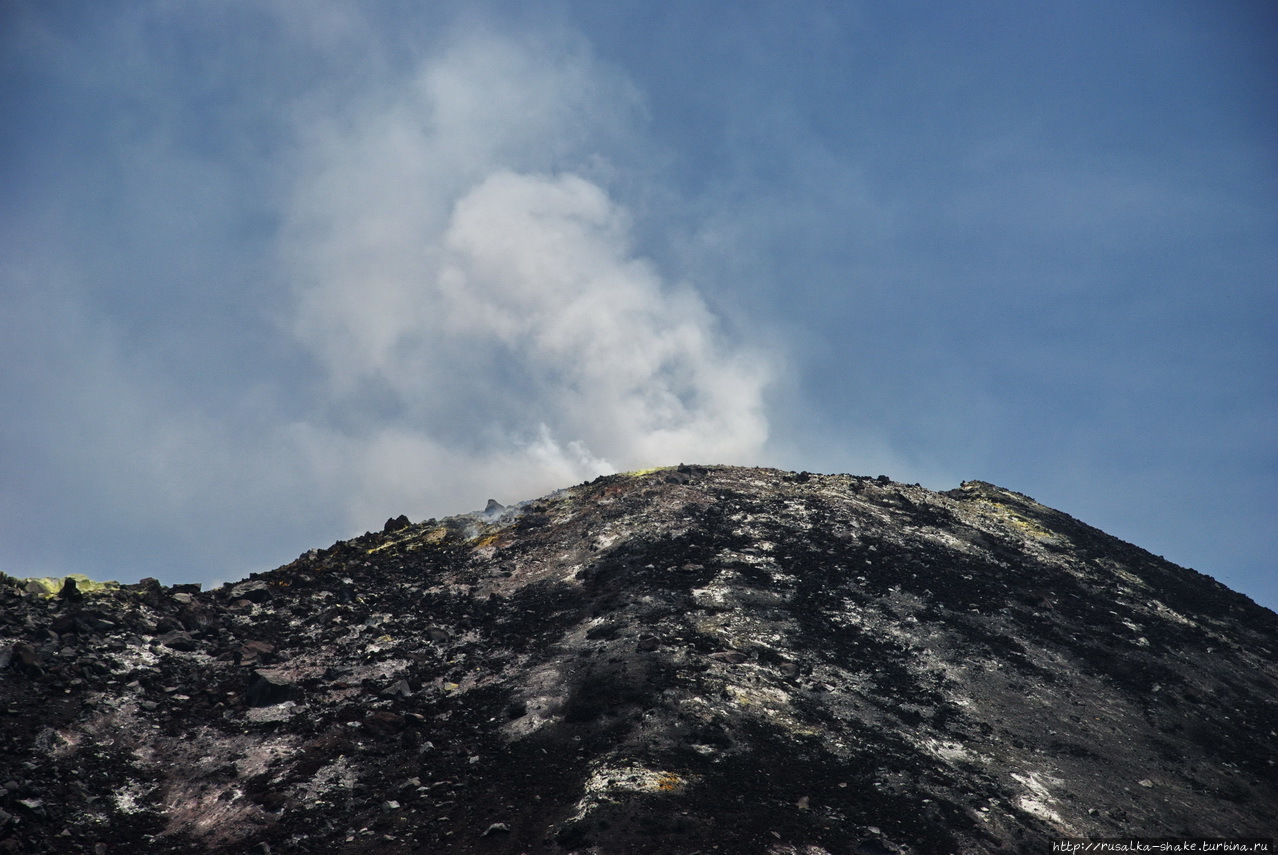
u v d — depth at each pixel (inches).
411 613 1913.1
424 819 1161.4
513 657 1672.0
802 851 1041.5
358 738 1397.6
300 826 1167.6
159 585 1909.4
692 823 1074.7
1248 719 1722.4
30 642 1530.5
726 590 1862.7
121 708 1434.5
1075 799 1332.4
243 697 1519.4
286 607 1918.1
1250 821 1371.8
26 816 1141.7
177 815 1219.2
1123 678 1780.3
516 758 1305.4
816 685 1525.6
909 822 1149.7
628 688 1441.9
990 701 1589.6
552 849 1039.6
